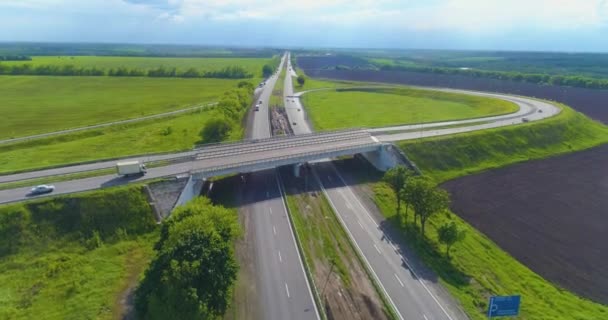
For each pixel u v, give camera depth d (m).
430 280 56.03
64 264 56.12
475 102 182.25
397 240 66.56
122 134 119.06
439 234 60.69
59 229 61.62
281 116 151.25
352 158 108.75
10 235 58.72
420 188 67.25
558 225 73.38
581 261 62.50
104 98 178.25
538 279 57.88
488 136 113.44
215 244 46.88
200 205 57.25
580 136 129.12
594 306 52.25
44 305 48.84
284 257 59.88
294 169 93.75
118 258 59.28
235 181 90.12
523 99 179.00
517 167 103.12
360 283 54.78
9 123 129.88
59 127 125.25
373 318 48.34
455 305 51.12
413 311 49.84
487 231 71.25
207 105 159.75
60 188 68.44
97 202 65.25
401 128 121.06
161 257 46.62
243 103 154.38
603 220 75.25
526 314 49.53
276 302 49.91
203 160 86.81
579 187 90.25
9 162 91.00
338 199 82.06
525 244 67.12
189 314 40.62
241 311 48.16
